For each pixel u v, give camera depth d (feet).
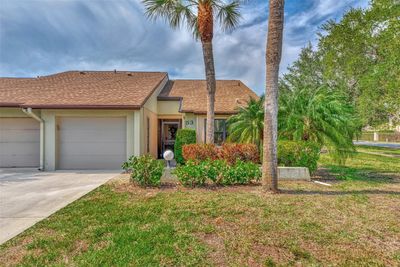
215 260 10.55
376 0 61.21
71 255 11.04
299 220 14.89
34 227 14.16
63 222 14.79
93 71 59.26
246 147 29.63
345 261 10.48
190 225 14.15
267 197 19.75
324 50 81.87
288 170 27.12
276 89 20.77
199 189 22.56
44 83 47.26
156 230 13.39
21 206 18.29
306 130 30.25
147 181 23.62
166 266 10.09
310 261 10.49
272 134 20.88
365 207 17.35
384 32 56.90
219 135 46.47
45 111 36.60
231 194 20.72
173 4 32.24
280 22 20.27
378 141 139.95
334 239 12.43
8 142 40.01
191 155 30.37
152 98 46.68
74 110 36.94
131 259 10.53
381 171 34.17
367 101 60.75
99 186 24.76
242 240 12.32
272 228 13.74
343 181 26.86
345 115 29.94
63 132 37.83
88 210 16.87
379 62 63.31
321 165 39.88
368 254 11.05
